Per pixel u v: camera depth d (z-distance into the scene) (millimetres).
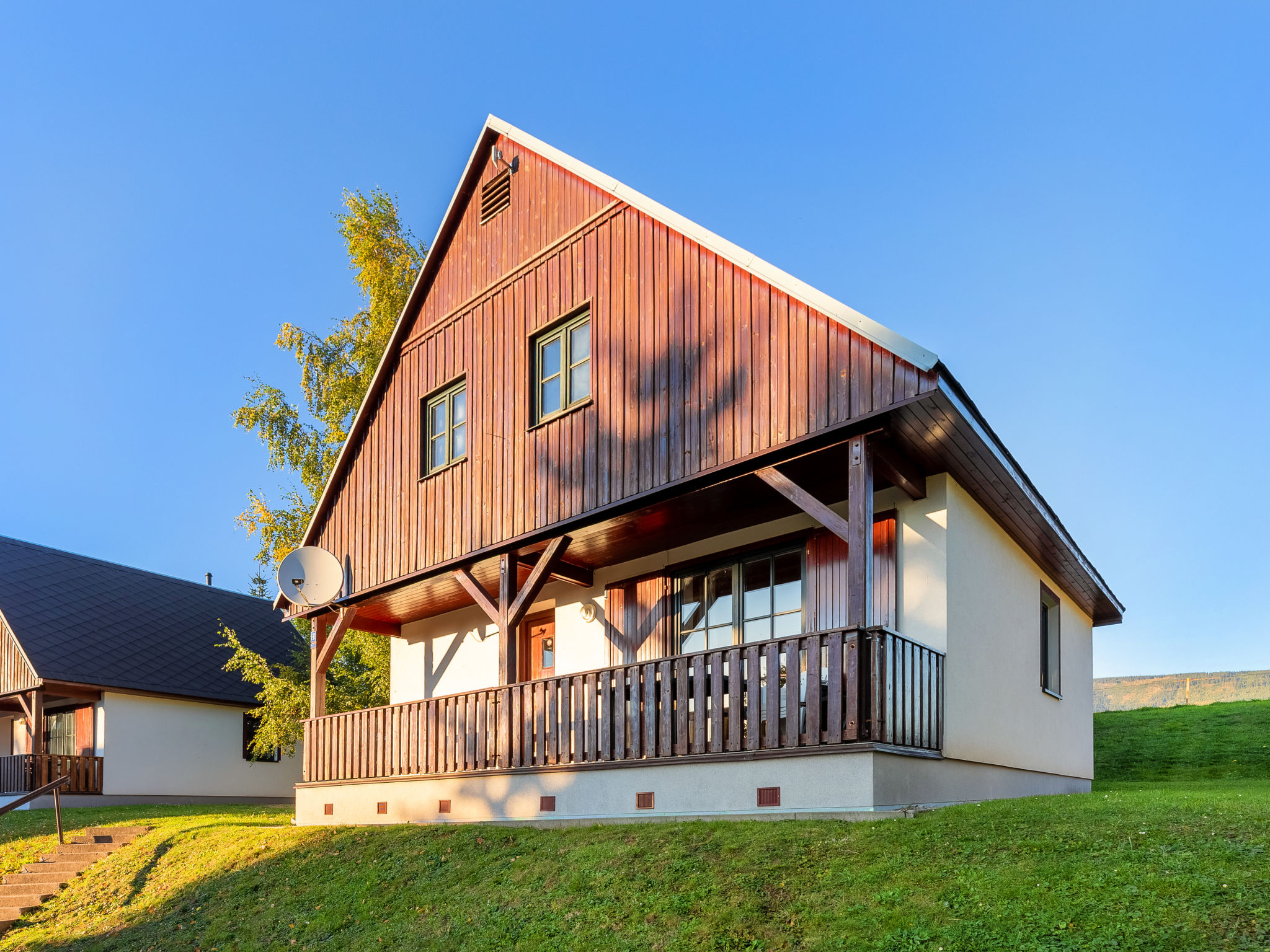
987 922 5699
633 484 10742
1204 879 5684
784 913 6402
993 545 11375
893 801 8273
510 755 11328
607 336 11469
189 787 23453
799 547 11234
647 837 8320
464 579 12672
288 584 14531
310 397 23344
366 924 8508
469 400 13336
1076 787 14500
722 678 9273
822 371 9117
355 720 13891
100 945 10070
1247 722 20406
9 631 22375
